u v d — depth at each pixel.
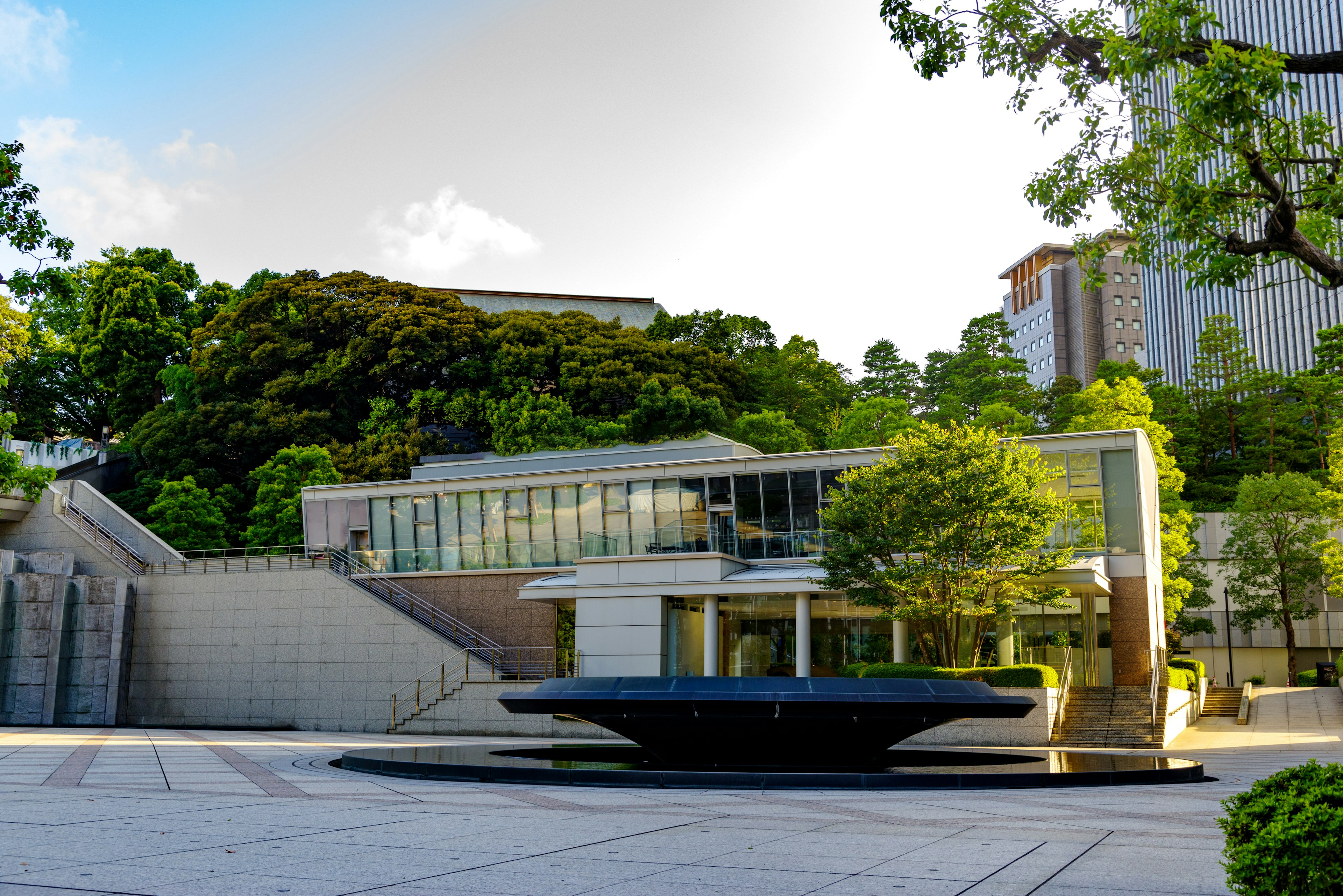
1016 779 14.25
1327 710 40.47
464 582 42.03
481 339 68.12
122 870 6.94
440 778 14.99
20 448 58.41
